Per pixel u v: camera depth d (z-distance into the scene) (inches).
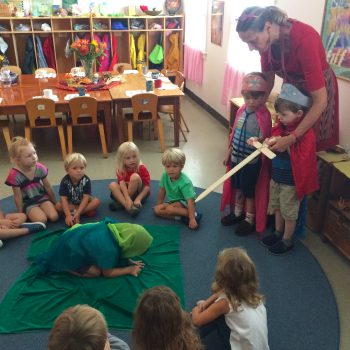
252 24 85.2
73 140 178.9
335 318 80.8
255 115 100.7
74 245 87.2
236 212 113.0
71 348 42.2
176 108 166.2
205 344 73.0
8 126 159.8
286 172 94.0
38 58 247.8
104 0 249.3
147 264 95.0
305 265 96.6
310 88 86.7
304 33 85.4
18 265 94.8
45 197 115.4
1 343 73.7
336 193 104.0
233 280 63.2
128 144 117.6
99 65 253.0
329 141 102.7
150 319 50.7
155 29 254.4
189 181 111.3
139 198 119.3
